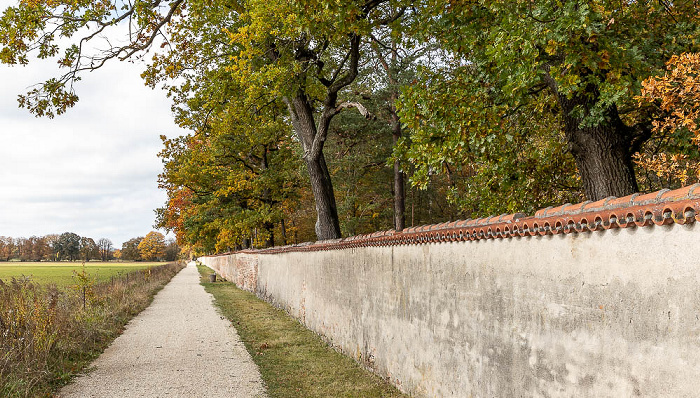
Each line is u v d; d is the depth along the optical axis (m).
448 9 9.46
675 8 8.29
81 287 14.64
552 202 11.43
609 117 7.81
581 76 7.81
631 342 3.27
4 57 11.95
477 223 5.23
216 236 36.84
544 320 4.21
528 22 7.35
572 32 7.06
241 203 34.81
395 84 23.30
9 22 11.97
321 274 12.27
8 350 7.50
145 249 134.88
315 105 17.53
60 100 12.87
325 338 11.66
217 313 17.34
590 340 3.65
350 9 9.97
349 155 27.92
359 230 32.16
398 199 26.11
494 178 11.70
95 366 9.05
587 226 3.63
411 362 7.11
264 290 22.34
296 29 11.86
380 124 25.61
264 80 13.93
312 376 8.42
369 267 8.92
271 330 13.37
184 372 8.66
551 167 11.49
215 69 17.38
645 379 3.14
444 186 31.06
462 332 5.67
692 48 8.06
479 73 10.04
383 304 8.23
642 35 8.17
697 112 6.20
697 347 2.78
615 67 7.08
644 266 3.18
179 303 20.94
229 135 30.59
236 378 8.27
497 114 9.74
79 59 12.84
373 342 8.67
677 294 2.93
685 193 2.82
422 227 6.71
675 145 8.69
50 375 7.81
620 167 8.07
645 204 3.08
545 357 4.18
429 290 6.56
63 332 9.73
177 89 17.88
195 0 13.72
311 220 38.62
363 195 31.42
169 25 14.27
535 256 4.35
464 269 5.66
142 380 8.07
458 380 5.74
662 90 6.17
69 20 12.57
